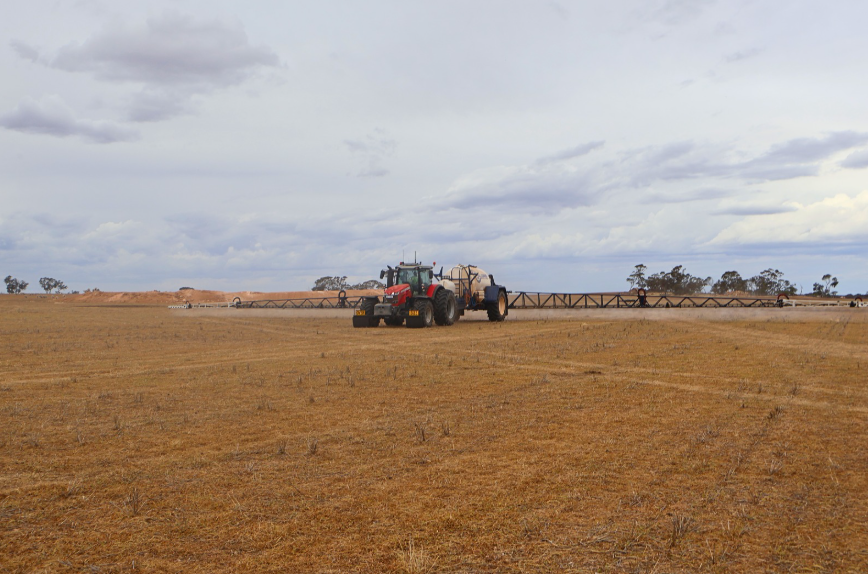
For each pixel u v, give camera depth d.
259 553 4.00
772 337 19.62
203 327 27.92
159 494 5.18
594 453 6.30
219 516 4.66
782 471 5.59
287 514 4.69
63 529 4.45
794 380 10.95
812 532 4.22
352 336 22.12
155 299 77.44
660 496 4.97
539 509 4.71
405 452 6.44
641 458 6.10
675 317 31.66
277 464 6.05
